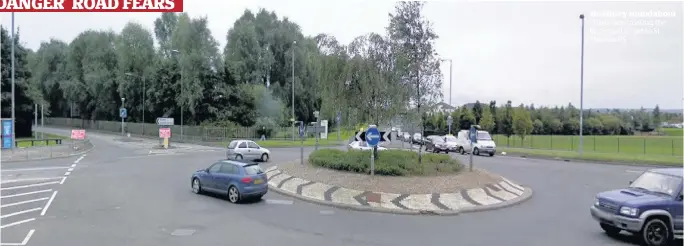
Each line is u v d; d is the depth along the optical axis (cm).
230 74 5706
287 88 5853
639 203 1064
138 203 1516
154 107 6175
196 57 5378
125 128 6788
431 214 1429
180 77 5694
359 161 1873
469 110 6506
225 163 1656
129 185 1902
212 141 5081
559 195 1820
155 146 4444
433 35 2036
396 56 1923
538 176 2392
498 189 1773
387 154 2016
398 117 1983
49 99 8438
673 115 10288
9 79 5138
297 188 1756
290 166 2166
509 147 4903
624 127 8269
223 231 1159
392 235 1151
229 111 5619
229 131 5322
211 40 5631
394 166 1772
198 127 5394
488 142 3800
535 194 1844
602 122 8169
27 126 5469
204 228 1189
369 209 1462
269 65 5838
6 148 3366
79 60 7594
